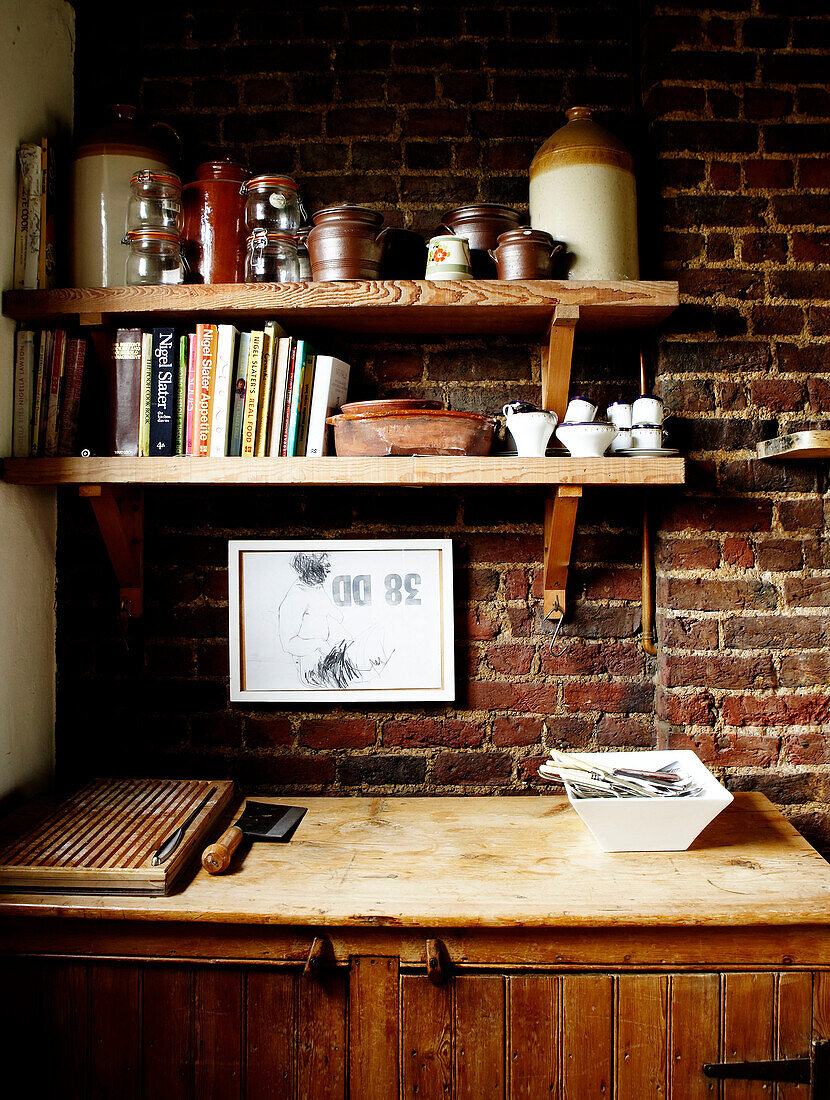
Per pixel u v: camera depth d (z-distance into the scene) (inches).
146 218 56.9
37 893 45.6
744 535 61.1
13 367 58.1
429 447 54.1
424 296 54.4
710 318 60.8
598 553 64.4
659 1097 44.8
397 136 64.6
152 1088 45.8
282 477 54.2
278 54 64.7
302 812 57.4
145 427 56.1
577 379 64.5
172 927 45.5
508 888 46.2
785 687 61.0
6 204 56.8
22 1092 46.3
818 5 61.4
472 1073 45.1
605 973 45.0
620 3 64.6
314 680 64.0
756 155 61.1
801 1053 44.7
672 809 49.2
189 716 64.8
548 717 64.4
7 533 57.6
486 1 64.6
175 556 64.9
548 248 55.6
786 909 43.6
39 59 60.7
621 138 64.4
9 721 57.7
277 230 57.3
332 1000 45.4
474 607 64.6
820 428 60.7
